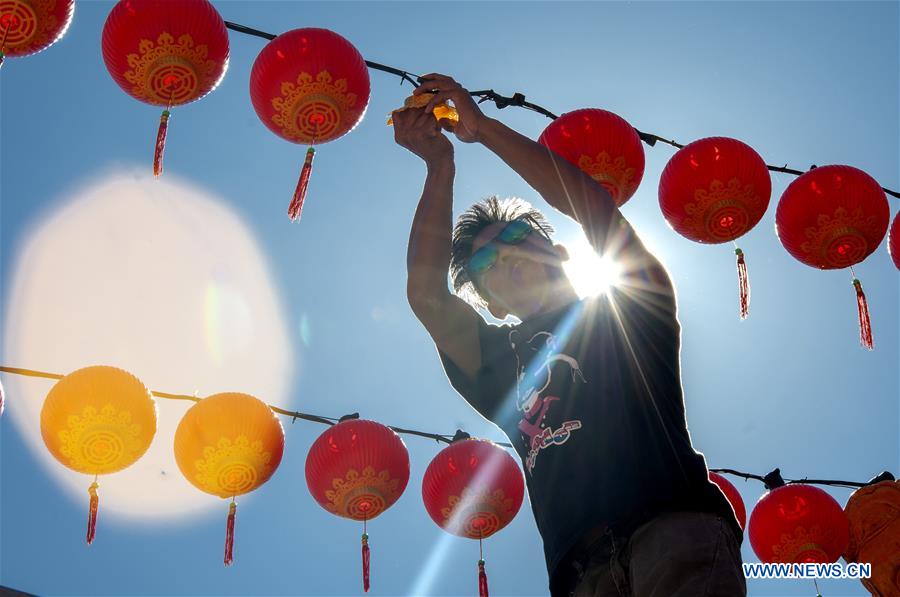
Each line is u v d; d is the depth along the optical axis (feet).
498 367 9.11
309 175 15.02
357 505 17.51
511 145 9.12
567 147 16.05
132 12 14.32
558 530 7.86
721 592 7.02
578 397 8.33
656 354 8.41
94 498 16.52
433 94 9.73
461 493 17.61
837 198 17.66
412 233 9.72
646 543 7.39
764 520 18.33
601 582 7.61
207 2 14.76
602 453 7.94
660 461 7.74
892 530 17.62
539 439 8.37
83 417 16.16
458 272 10.23
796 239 18.15
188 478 17.35
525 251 9.35
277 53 14.83
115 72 14.71
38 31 14.40
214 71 14.93
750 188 16.88
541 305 9.20
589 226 8.76
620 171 16.20
